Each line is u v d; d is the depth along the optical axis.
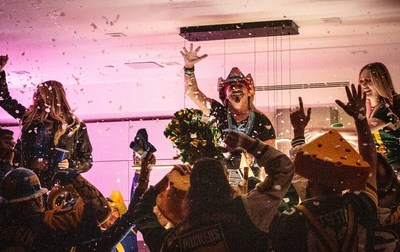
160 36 8.97
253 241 4.16
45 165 6.69
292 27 8.35
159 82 11.85
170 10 7.82
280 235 4.28
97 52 9.78
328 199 4.29
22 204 4.79
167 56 10.09
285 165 4.26
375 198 4.38
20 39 9.05
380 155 4.97
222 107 7.01
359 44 9.55
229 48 9.67
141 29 8.63
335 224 4.23
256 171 6.06
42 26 8.45
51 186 6.66
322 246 4.21
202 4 7.62
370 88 6.50
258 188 4.26
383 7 7.84
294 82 11.17
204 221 4.19
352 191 4.32
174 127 4.79
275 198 4.22
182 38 9.07
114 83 11.98
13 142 5.69
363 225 4.27
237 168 5.89
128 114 12.31
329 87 11.08
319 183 4.30
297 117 4.75
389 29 8.77
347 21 8.39
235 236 4.15
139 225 4.46
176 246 4.21
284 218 4.30
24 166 6.73
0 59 6.96
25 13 7.93
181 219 4.61
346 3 7.66
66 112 6.87
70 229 4.80
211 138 4.77
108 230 4.82
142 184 4.81
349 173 4.23
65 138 6.82
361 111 4.46
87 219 4.83
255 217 4.19
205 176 4.26
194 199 4.25
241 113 6.85
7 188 4.82
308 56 10.20
